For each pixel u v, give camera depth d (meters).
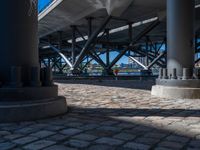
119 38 51.00
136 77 32.22
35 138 4.80
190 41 12.24
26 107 6.28
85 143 4.53
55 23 41.06
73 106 8.89
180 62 12.14
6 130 5.38
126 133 5.22
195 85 11.55
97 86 19.31
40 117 6.50
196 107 8.77
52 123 6.06
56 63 74.06
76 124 5.98
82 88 17.20
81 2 30.34
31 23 7.28
